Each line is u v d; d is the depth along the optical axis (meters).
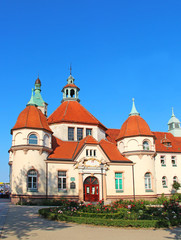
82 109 47.88
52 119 44.81
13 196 34.53
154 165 42.22
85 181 37.34
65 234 14.34
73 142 42.09
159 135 51.75
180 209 21.08
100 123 46.25
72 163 37.34
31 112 38.09
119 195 38.41
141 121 43.66
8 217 20.34
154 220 17.12
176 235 14.61
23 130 35.88
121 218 18.20
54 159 36.69
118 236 14.15
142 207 22.34
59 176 36.59
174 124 56.25
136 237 13.95
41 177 35.25
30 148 35.22
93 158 37.91
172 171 46.19
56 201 33.72
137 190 39.72
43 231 15.05
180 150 48.19
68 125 43.28
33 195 34.06
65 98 49.31
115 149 43.84
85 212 20.05
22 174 34.47
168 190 44.97
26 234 14.12
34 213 23.16
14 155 36.00
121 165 39.84
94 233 14.86
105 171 38.44
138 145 41.41
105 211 19.86
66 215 18.80
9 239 12.84
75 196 36.28
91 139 39.22
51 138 39.03
